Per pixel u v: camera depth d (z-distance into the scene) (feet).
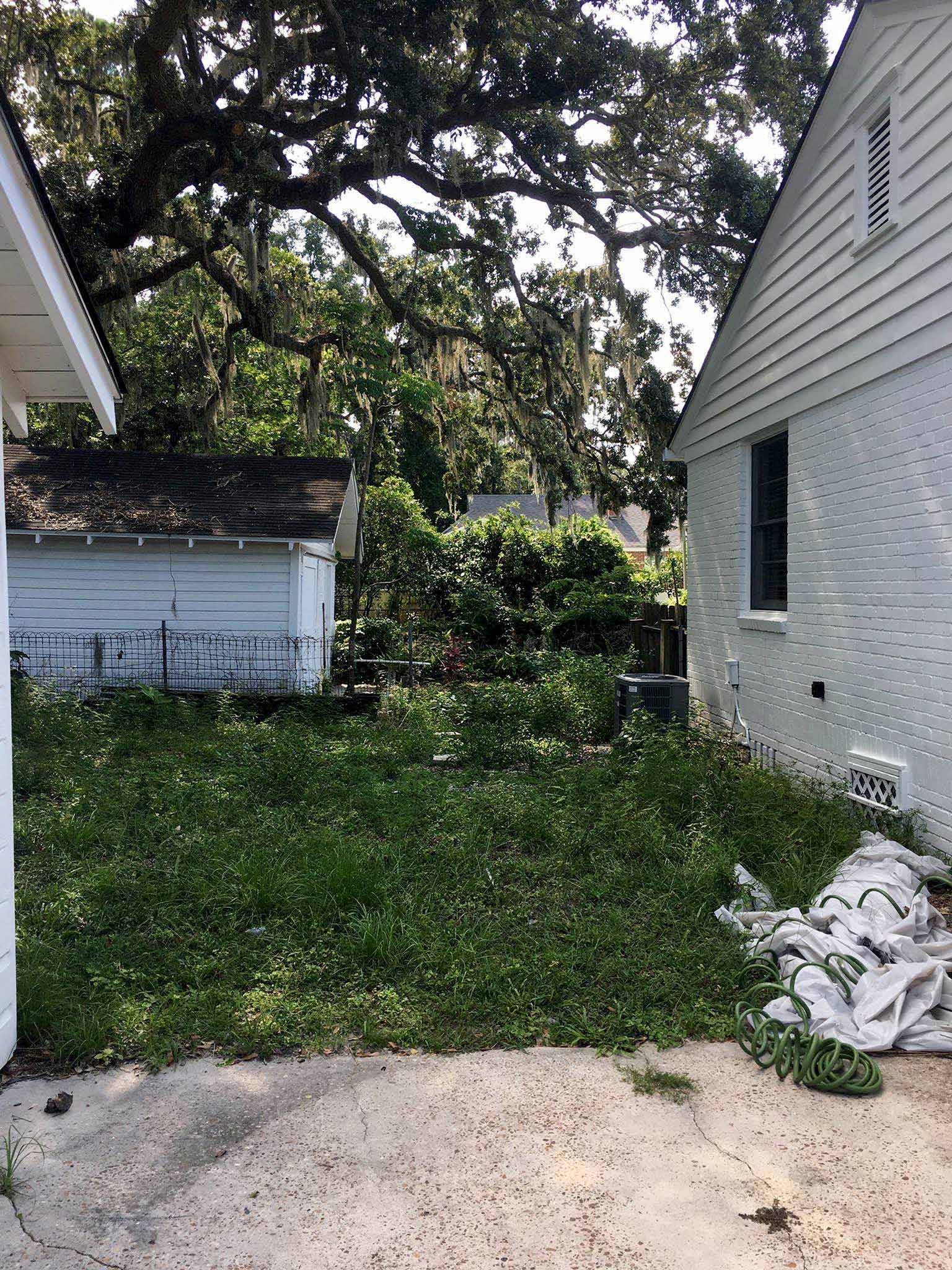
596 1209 8.39
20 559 46.44
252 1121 9.98
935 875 16.30
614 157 50.62
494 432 63.98
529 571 67.00
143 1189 8.74
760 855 18.40
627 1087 10.69
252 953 14.21
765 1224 8.16
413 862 18.56
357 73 40.09
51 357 11.81
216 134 40.91
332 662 54.29
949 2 17.84
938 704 18.39
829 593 23.63
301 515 46.88
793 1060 10.83
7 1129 9.83
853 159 21.86
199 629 46.52
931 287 18.56
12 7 40.55
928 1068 11.02
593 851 19.16
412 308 51.16
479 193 48.39
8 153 9.37
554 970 13.60
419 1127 9.82
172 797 23.20
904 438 19.77
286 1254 7.83
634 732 27.76
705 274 48.21
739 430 30.40
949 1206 8.41
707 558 34.30
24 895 16.14
